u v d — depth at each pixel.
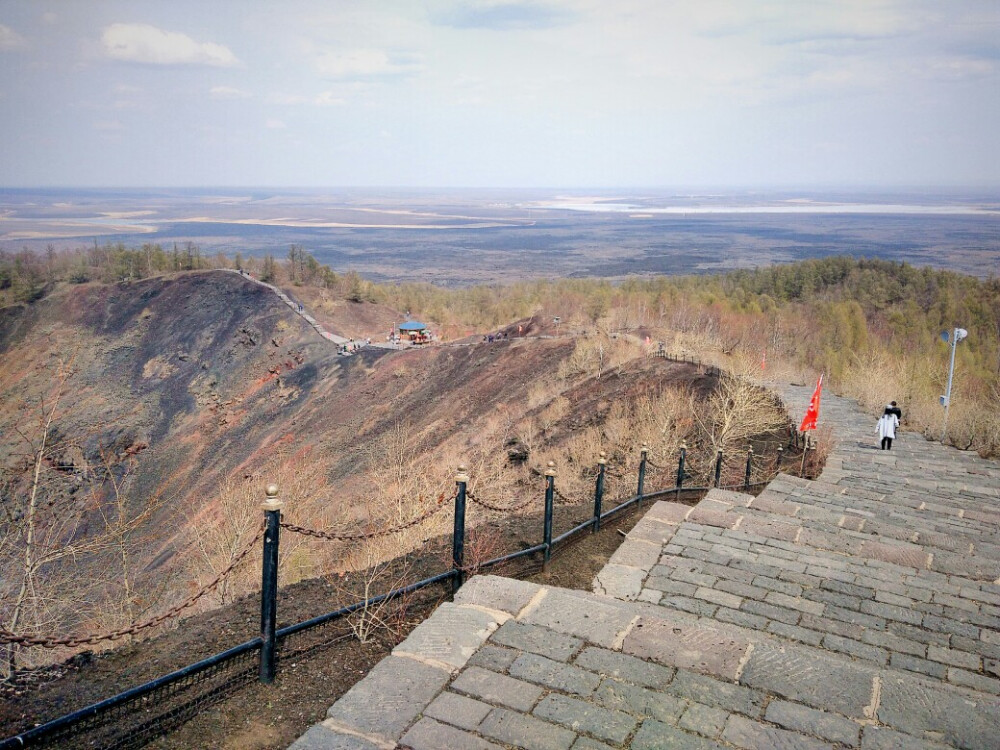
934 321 70.50
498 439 33.38
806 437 16.69
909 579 6.76
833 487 11.98
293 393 67.19
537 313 78.94
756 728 3.87
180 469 43.97
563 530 9.88
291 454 44.41
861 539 7.91
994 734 3.81
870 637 5.56
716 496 10.38
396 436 38.84
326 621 5.88
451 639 4.85
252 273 106.94
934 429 20.41
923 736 3.80
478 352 61.00
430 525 10.91
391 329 93.88
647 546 7.58
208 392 71.56
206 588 5.13
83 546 10.41
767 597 6.29
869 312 84.62
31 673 5.52
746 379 22.84
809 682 4.32
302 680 5.17
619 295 82.38
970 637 5.57
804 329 61.69
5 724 4.74
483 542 8.76
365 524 16.03
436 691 4.28
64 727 4.48
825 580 6.66
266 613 5.11
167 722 4.64
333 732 3.94
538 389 42.66
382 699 4.20
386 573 7.54
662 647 4.73
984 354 56.09
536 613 5.21
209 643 5.93
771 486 11.89
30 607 9.02
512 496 19.12
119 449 38.59
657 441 21.14
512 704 4.12
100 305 93.31
